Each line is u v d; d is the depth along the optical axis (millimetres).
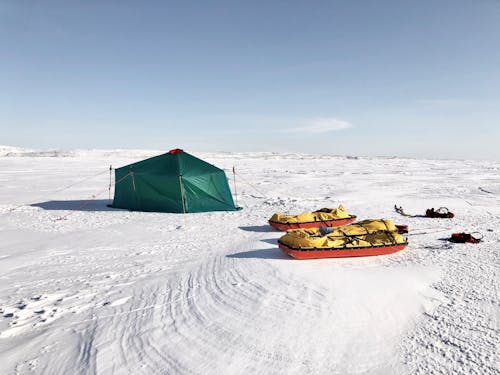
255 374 4426
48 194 24484
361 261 8586
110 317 6117
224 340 5203
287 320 5660
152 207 18016
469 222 14062
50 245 11422
